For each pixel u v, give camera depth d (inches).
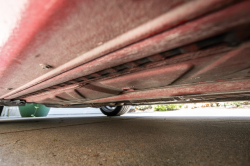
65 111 239.0
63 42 18.9
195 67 25.8
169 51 20.2
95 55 21.5
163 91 44.0
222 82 35.0
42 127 59.2
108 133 43.4
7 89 46.0
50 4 13.3
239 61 21.8
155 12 13.3
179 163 20.4
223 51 19.0
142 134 40.5
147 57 22.7
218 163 20.0
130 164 20.7
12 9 15.3
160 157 22.9
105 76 33.1
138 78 33.3
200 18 13.0
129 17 14.1
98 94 48.7
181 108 282.2
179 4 12.3
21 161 22.8
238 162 20.1
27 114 155.1
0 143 33.9
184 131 42.9
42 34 17.3
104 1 12.5
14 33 17.6
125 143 31.7
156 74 30.4
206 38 16.3
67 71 28.8
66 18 14.7
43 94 57.9
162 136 37.3
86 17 14.5
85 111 264.7
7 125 68.4
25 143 33.6
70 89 45.8
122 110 117.3
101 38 17.8
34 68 27.6
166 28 14.8
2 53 22.7
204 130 43.5
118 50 19.8
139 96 49.4
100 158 23.3
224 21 12.6
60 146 30.7
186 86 39.6
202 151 24.9
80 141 34.6
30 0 13.4
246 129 43.3
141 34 16.0
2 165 21.4
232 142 29.7
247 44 16.0
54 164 21.5
